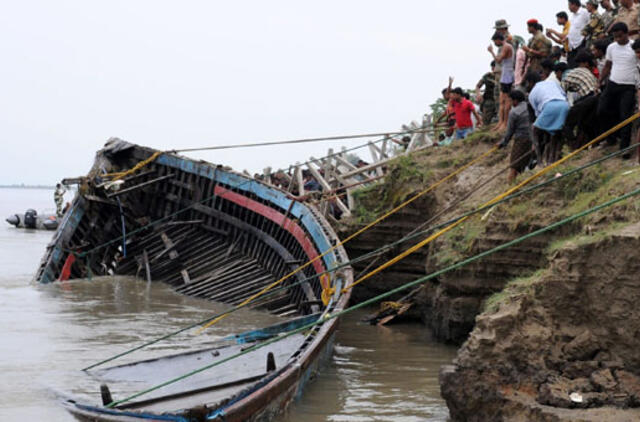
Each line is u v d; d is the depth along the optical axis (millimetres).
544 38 16922
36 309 18531
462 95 20359
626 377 8328
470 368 8961
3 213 89125
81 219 24141
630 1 14297
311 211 19562
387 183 19453
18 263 29188
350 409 10195
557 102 13047
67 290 21672
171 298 20484
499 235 12961
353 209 20297
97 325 16562
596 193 11617
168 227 24594
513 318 9016
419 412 10062
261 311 18797
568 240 10328
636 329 8453
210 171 23734
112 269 25234
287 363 10453
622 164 12203
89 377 12094
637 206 9672
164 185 25125
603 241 8734
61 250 23516
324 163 22891
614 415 7809
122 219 24250
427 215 18000
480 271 13172
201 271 22734
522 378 8703
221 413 8172
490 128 19328
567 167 12828
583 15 15984
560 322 9016
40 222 51344
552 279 9039
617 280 8602
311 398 10703
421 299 16234
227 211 23438
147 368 12391
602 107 12656
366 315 17734
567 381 8539
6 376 12164
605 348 8719
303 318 13734
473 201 15617
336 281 15477
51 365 12945
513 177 14312
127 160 25875
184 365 12367
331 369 12391
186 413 8172
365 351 13734
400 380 11695
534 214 12523
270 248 21531
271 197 21500
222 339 14273
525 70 17109
